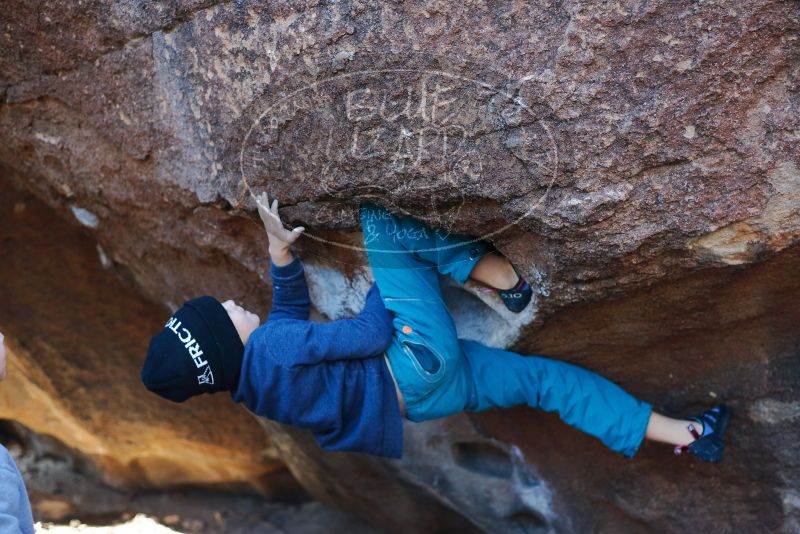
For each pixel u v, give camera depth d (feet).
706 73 4.65
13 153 7.41
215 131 5.81
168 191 6.57
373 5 4.87
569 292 5.69
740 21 4.51
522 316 6.30
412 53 4.89
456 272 6.11
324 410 6.19
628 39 4.63
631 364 6.75
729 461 6.97
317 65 5.12
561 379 6.60
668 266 5.38
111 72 6.10
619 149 4.86
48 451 12.96
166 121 6.07
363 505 10.26
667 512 7.42
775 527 7.01
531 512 8.32
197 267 7.64
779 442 6.66
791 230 5.07
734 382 6.63
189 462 11.87
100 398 10.77
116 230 7.79
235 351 6.21
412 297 6.15
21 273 9.39
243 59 5.36
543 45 4.72
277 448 10.74
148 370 6.09
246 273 7.30
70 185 7.29
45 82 6.51
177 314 6.21
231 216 6.48
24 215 8.85
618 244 5.16
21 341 10.04
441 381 6.27
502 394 6.66
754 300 5.84
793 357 6.43
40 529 11.93
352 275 6.79
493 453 8.43
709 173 4.90
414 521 9.89
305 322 6.28
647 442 7.30
